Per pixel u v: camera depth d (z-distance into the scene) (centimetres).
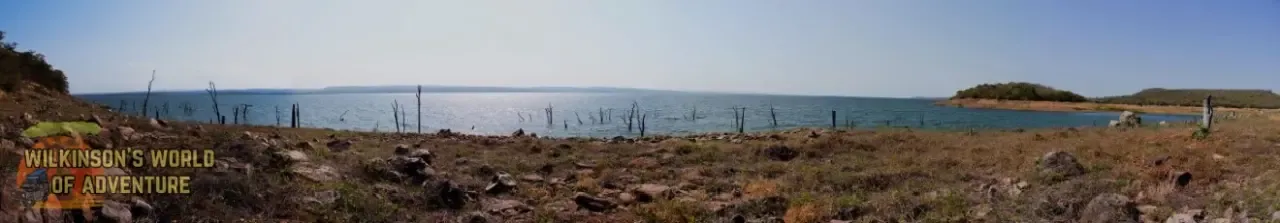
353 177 958
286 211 695
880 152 1480
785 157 1429
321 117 6825
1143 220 679
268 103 11812
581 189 1006
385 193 851
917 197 858
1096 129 2172
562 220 795
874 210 796
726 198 937
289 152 1038
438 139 1814
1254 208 652
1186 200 763
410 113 7962
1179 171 886
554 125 5625
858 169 1191
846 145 1566
